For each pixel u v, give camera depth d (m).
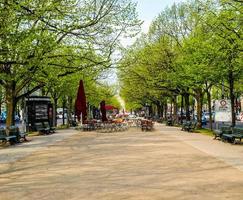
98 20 27.84
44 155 22.31
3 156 22.19
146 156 20.78
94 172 15.77
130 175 14.87
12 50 23.92
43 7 23.42
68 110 62.12
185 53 42.19
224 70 34.75
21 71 28.73
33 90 35.00
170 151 23.14
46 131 42.09
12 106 33.72
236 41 30.58
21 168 17.55
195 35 42.16
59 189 12.54
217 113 35.41
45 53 27.38
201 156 20.52
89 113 88.12
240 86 47.97
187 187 12.42
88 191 12.08
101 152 23.23
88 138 35.50
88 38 28.38
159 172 15.48
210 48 33.47
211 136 36.12
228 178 13.98
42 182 13.91
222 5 30.06
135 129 51.62
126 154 21.86
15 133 30.52
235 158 19.61
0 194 12.07
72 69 32.56
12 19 22.75
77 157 21.02
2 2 21.41
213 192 11.66
